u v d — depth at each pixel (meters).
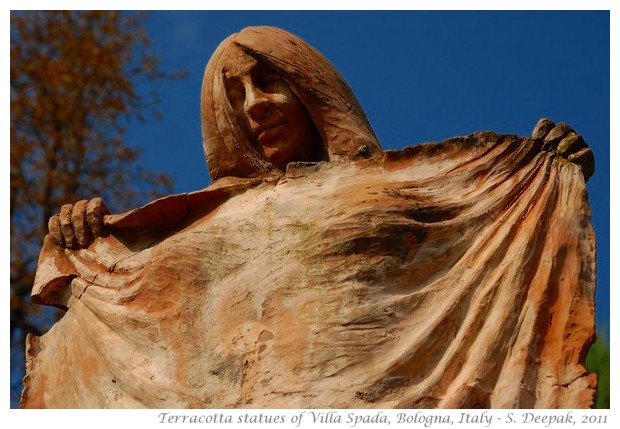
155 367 6.72
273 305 6.69
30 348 7.17
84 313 7.05
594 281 6.62
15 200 12.27
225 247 6.93
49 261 7.29
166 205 7.21
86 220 7.31
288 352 6.55
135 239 7.27
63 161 12.59
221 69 7.38
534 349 6.46
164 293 6.90
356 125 7.25
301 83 7.27
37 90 12.84
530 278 6.62
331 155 7.20
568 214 6.76
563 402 6.34
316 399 6.41
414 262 6.72
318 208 6.90
